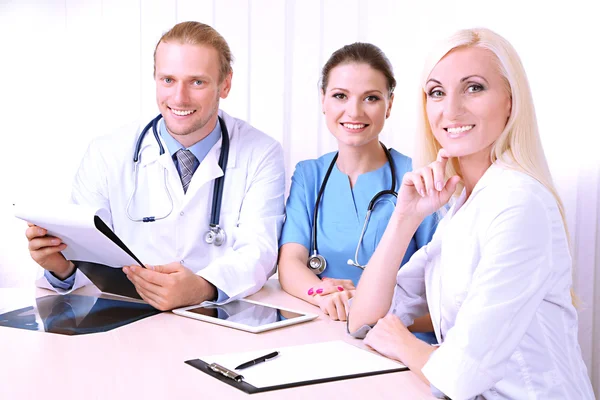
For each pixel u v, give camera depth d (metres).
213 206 1.63
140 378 0.85
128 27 2.31
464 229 0.95
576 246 2.17
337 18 2.31
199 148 1.66
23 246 2.36
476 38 0.96
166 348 0.99
